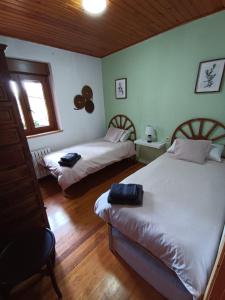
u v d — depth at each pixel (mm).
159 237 1089
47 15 1922
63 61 3178
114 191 1476
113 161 3080
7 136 1256
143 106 3328
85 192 2693
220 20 2084
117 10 1904
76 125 3660
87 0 1631
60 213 2213
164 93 2922
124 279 1358
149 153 3527
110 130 3871
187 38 2404
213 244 997
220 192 1544
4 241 1394
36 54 2789
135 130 3646
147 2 1787
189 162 2268
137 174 1972
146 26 2371
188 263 919
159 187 1663
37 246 1178
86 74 3615
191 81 2543
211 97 2408
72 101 3484
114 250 1580
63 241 1754
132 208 1352
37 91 3059
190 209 1314
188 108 2689
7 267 1040
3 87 1189
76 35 2529
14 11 1806
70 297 1251
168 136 3084
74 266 1477
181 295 1048
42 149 3070
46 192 2754
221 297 657
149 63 2959
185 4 1876
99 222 2023
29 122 3016
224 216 1246
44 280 1384
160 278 1154
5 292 1104
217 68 2248
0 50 1133
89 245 1693
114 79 3680
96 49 3219
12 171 1332
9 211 1376
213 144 2447
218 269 624
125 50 3234
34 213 1560
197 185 1675
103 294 1263
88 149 3141
